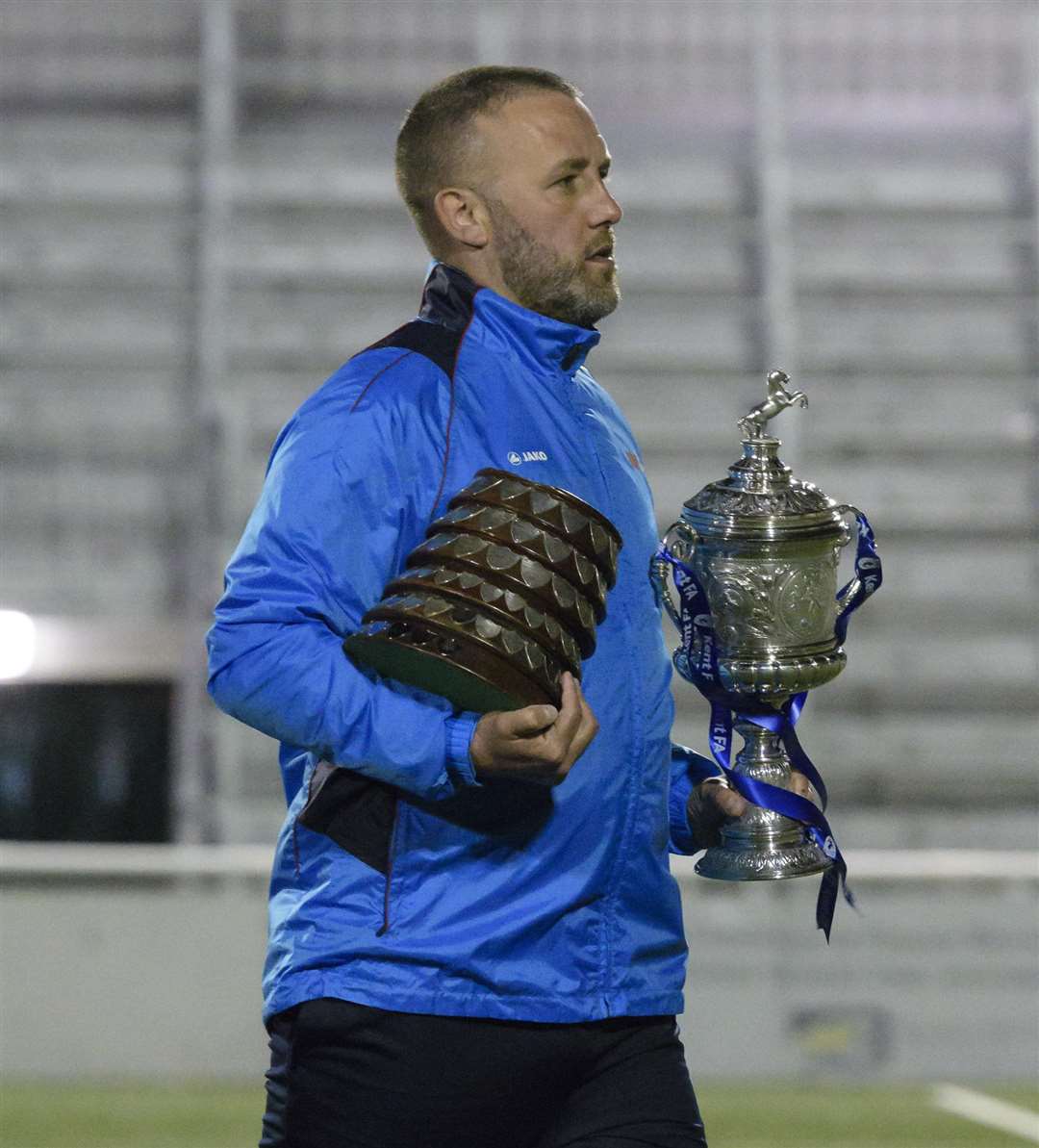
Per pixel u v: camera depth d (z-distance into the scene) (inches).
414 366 182.5
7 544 906.1
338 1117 175.8
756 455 195.5
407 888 174.2
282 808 822.5
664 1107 182.1
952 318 977.5
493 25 1029.2
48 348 951.0
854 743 885.8
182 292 966.4
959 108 1015.0
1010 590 920.9
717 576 192.7
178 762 845.8
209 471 917.2
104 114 997.2
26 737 872.3
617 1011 179.2
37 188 982.4
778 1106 556.4
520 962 174.9
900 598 917.8
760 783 191.2
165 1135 502.3
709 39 1024.2
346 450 175.3
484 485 168.1
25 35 999.0
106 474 922.7
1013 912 607.2
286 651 169.3
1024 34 1022.4
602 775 178.2
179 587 903.1
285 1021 179.2
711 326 973.2
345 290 971.3
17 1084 578.9
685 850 206.1
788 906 606.2
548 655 163.5
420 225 195.0
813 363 964.6
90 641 886.4
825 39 1019.3
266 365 951.6
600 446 190.9
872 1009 604.1
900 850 858.1
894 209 993.5
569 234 188.5
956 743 888.3
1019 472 943.0
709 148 1010.1
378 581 177.3
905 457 943.0
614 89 1018.7
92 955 589.0
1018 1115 542.6
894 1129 522.9
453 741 165.5
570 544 164.9
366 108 1011.9
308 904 176.6
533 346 187.3
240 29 1015.6
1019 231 995.3
